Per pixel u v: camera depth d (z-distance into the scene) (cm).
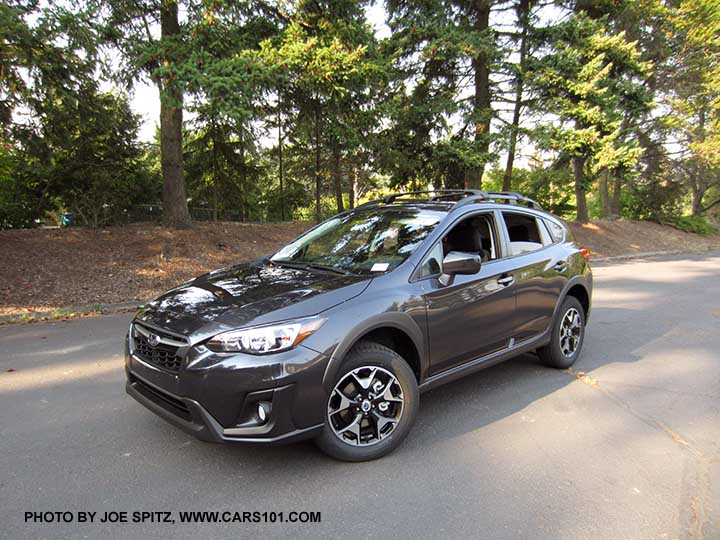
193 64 882
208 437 271
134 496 275
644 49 2173
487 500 276
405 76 1459
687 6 2139
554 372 493
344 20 1095
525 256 446
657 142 2530
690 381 475
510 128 1492
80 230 1148
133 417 378
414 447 335
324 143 1547
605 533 248
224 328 276
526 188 2417
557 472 307
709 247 2341
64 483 288
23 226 1491
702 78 2283
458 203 412
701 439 356
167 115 1211
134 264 996
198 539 241
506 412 395
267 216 2233
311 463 310
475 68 1538
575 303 504
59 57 890
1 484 286
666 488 291
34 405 401
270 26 1130
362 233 416
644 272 1353
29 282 848
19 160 1408
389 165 1493
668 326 701
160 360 292
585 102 1510
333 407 298
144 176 1883
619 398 430
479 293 383
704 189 3180
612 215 2633
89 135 1530
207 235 1223
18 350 555
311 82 1002
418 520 256
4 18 758
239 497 275
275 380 269
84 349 559
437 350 354
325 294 307
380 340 338
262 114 1352
